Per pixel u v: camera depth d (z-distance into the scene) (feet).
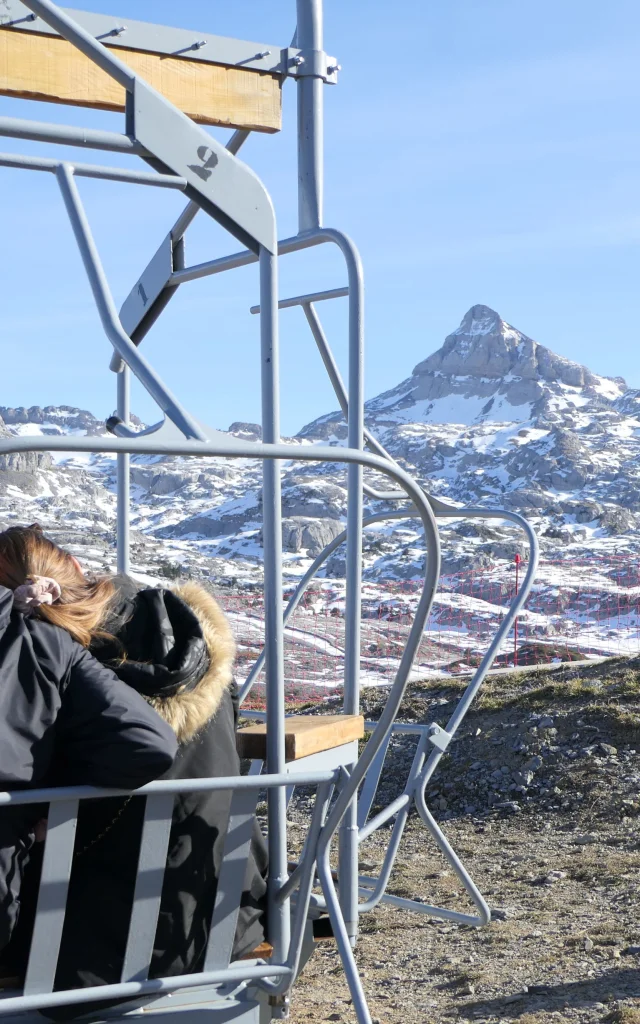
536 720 32.17
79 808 7.18
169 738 6.73
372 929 19.61
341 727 9.05
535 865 23.18
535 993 15.07
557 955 16.80
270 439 7.95
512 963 16.69
